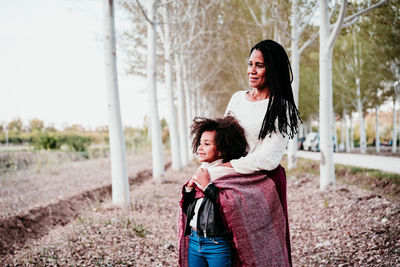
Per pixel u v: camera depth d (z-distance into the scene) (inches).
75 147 948.6
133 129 1382.9
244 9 534.6
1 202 301.4
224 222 71.8
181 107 683.4
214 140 78.1
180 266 80.4
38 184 417.4
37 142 889.5
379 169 374.3
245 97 84.4
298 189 345.4
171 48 530.9
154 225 219.8
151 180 467.8
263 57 76.5
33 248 186.1
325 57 304.5
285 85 76.9
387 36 460.8
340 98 1037.2
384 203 222.4
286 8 411.2
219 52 689.6
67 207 298.0
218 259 71.6
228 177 73.7
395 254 148.6
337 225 205.8
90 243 175.2
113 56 252.4
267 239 71.6
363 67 784.9
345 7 269.7
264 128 74.2
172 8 478.6
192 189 78.9
